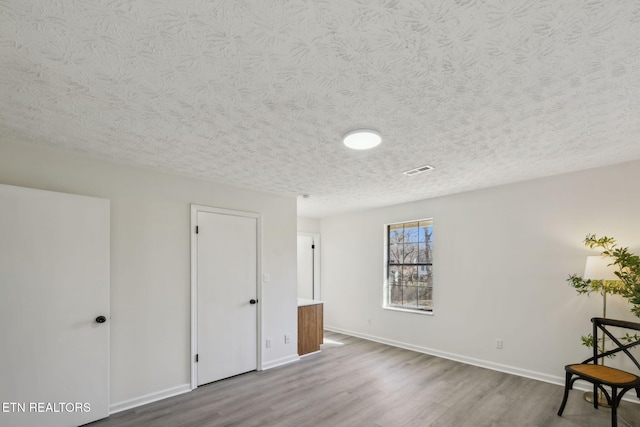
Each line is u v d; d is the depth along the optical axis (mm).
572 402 3043
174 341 3285
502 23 1220
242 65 1486
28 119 2084
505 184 3961
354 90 1720
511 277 3873
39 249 2455
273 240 4316
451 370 3955
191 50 1372
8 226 2340
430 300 4820
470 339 4219
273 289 4250
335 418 2787
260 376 3789
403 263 5230
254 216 4129
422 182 3832
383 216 5488
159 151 2723
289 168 3236
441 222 4617
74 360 2562
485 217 4148
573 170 3367
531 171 3389
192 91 1728
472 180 3748
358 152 2746
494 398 3154
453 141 2492
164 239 3297
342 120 2105
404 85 1669
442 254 4578
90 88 1690
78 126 2201
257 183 3844
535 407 2955
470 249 4273
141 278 3105
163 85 1663
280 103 1869
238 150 2697
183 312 3371
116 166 3035
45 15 1150
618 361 3074
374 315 5512
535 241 3697
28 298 2385
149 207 3221
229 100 1830
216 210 3746
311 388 3434
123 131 2293
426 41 1320
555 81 1635
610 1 1104
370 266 5648
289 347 4359
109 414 2781
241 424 2686
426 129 2254
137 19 1180
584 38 1302
